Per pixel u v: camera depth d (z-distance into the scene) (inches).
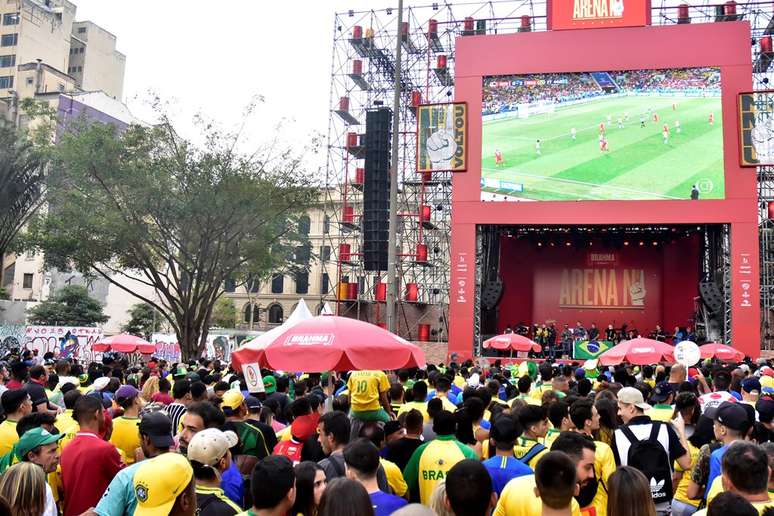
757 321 1283.2
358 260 1808.6
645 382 514.9
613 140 1396.4
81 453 271.0
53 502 229.0
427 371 636.1
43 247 1299.2
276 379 516.7
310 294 2945.4
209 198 1210.0
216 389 459.5
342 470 261.4
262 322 3031.5
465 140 1443.2
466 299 1407.5
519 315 1717.5
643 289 1673.2
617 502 200.1
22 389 329.7
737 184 1326.3
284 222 1427.2
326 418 282.2
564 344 1508.4
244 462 309.3
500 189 1427.2
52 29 3316.9
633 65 1401.3
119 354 1190.9
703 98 1366.9
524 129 1437.0
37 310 2389.3
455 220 1434.5
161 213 1245.7
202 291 1344.7
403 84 1771.7
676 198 1348.4
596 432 333.4
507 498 217.8
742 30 1368.1
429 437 354.0
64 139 1256.2
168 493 194.4
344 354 344.5
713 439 321.4
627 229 1604.3
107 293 2883.9
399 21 847.1
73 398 362.9
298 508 218.5
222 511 210.7
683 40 1387.8
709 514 165.0
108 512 228.2
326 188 1756.9
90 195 1259.2
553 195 1403.8
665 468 287.3
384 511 221.3
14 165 1368.1
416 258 1588.3
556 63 1435.8
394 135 830.5
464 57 1478.8
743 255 1305.4
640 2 1416.1
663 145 1371.8
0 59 3179.1
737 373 520.1
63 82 3189.0
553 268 1722.4
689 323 1620.3
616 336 1549.0
